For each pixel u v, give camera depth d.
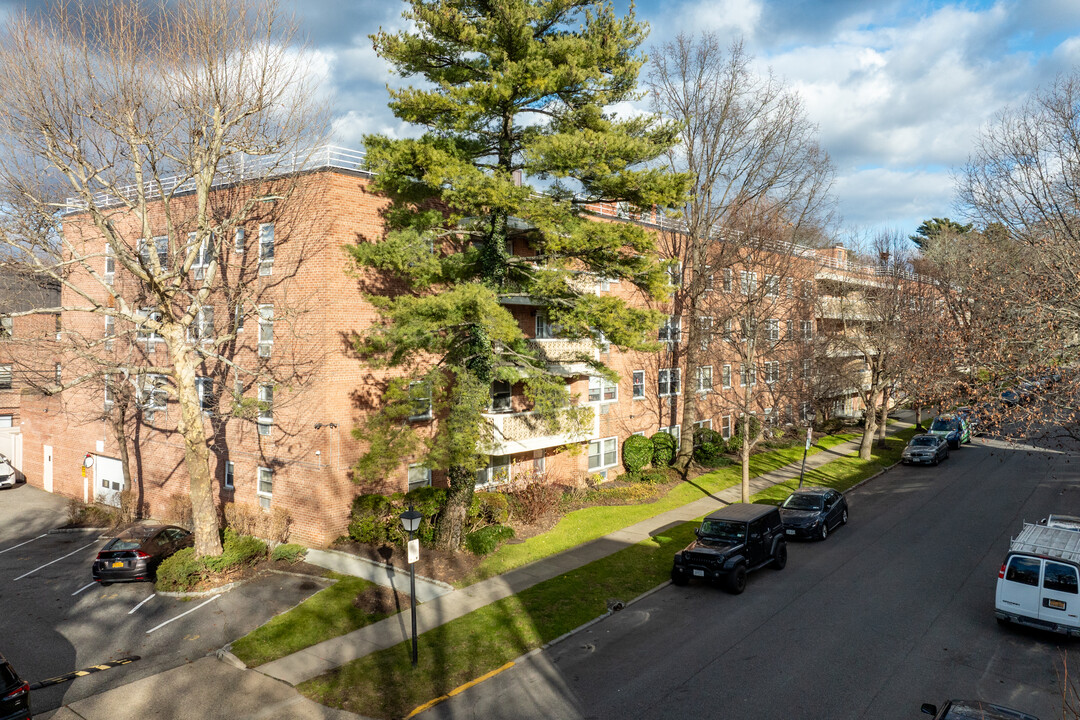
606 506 24.66
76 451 29.52
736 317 27.48
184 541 19.09
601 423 28.59
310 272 19.84
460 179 14.95
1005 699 11.23
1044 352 12.71
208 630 14.46
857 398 51.12
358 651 13.30
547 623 14.58
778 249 28.81
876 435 41.91
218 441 22.83
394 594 16.14
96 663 13.11
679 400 33.44
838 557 19.59
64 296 28.59
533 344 23.31
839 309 36.94
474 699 11.52
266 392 21.22
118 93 16.12
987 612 15.16
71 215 27.14
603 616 15.12
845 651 13.15
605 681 12.05
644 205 16.50
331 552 19.05
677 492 26.94
